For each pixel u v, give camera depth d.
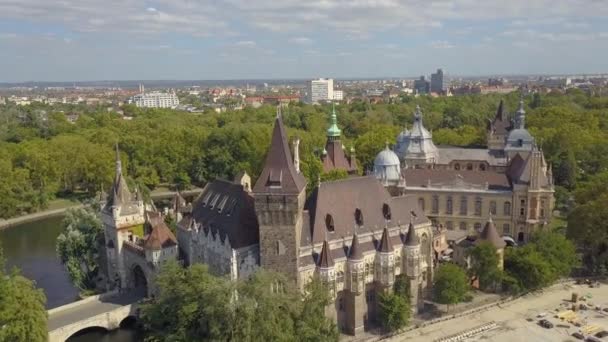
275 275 86.62
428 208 153.88
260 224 93.00
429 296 113.88
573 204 171.00
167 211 155.88
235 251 96.06
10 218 199.38
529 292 118.69
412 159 177.12
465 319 106.00
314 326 85.69
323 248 94.69
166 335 88.88
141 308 98.06
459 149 185.00
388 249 100.06
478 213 149.38
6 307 85.75
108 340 104.38
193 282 88.81
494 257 115.12
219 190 116.81
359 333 99.06
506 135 188.25
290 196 90.62
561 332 100.50
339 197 103.00
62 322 102.31
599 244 131.88
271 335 80.19
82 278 128.25
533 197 141.75
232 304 82.12
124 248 124.38
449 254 136.12
